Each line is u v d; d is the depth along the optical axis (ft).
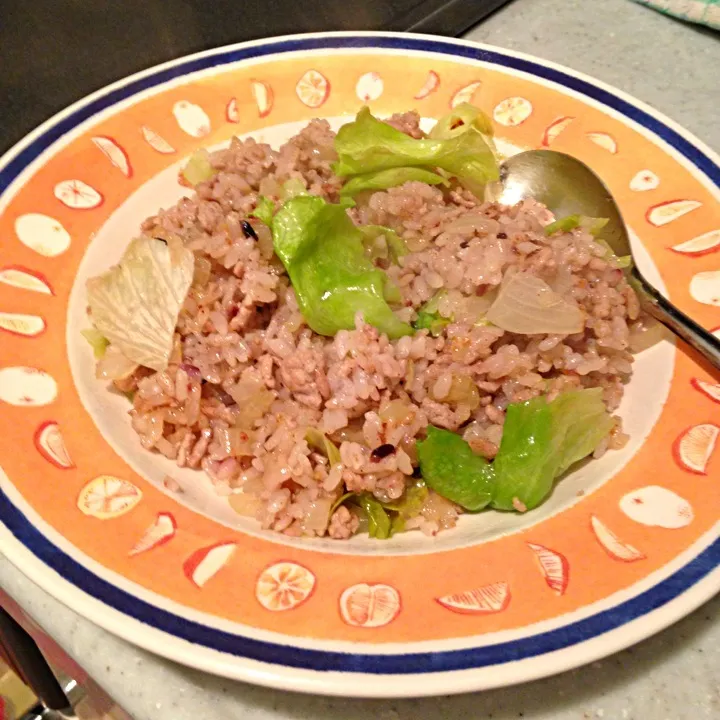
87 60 1.48
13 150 1.39
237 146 1.49
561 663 0.93
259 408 1.25
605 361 1.25
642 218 1.40
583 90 1.55
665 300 1.27
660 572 0.99
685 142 1.45
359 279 1.26
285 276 1.32
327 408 1.21
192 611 0.96
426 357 1.26
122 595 0.97
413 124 1.53
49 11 1.40
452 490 1.18
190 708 1.01
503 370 1.23
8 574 1.12
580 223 1.38
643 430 1.19
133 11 1.48
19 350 1.22
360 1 1.72
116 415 1.23
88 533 1.03
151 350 1.25
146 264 1.27
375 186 1.43
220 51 1.58
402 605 0.98
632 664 1.03
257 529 1.13
